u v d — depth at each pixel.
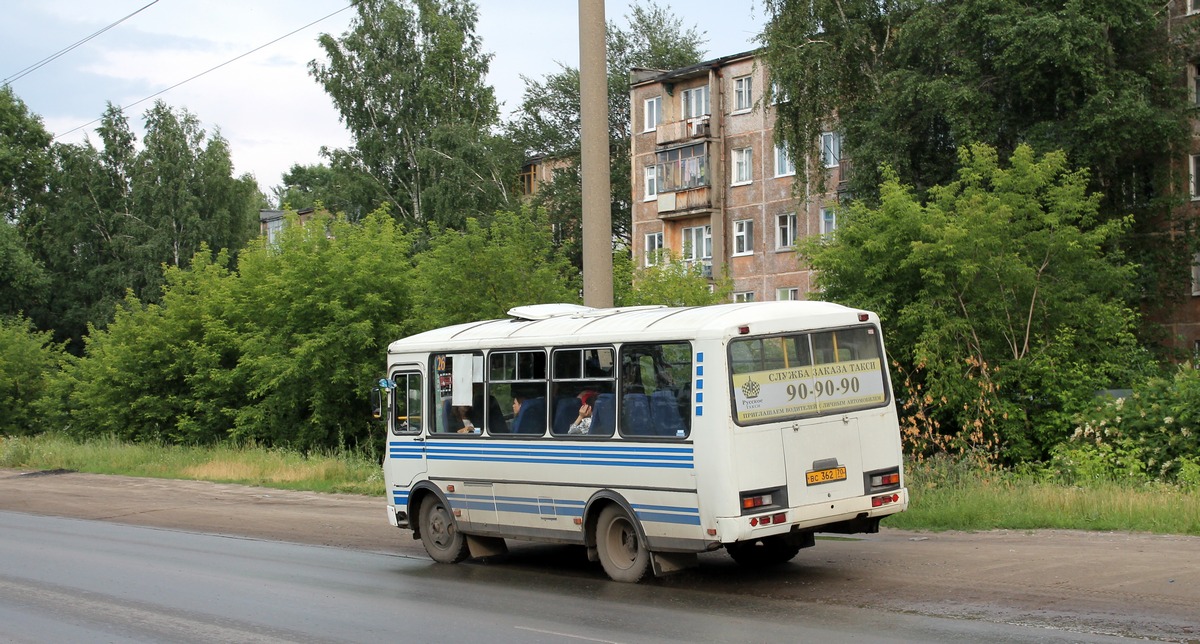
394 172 54.12
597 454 11.40
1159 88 31.38
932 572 10.74
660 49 60.31
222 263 39.69
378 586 11.99
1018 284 22.59
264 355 31.53
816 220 46.66
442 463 13.36
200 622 10.13
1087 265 23.97
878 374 11.18
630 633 8.91
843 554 12.33
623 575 11.32
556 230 58.41
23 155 70.50
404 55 54.34
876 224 23.67
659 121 53.44
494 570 12.91
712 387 10.27
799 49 34.41
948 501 14.59
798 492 10.45
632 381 11.13
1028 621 8.45
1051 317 22.89
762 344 10.52
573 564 13.09
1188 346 34.81
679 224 52.50
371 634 9.37
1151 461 17.89
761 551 12.12
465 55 54.81
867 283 23.52
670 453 10.62
